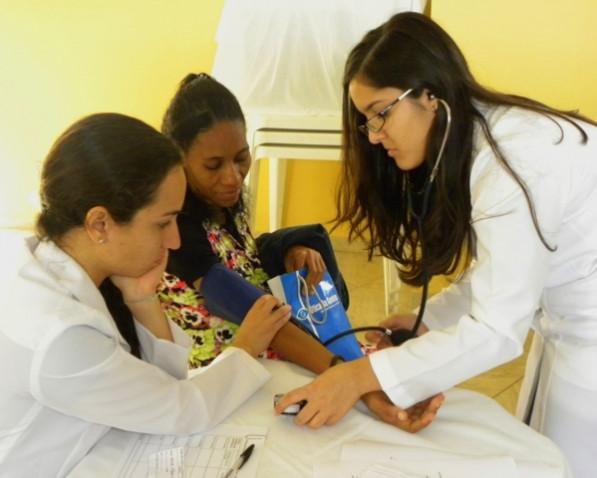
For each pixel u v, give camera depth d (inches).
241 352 41.3
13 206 116.6
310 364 43.3
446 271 43.8
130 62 108.3
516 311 35.6
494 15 85.2
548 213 36.4
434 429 36.4
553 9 83.9
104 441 35.8
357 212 49.3
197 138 48.4
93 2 104.1
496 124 37.5
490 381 85.1
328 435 35.9
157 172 32.6
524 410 50.8
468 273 47.3
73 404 32.3
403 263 49.7
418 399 37.5
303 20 76.0
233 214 54.9
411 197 45.3
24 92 112.1
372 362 37.8
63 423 33.7
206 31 103.9
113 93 111.1
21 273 32.6
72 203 32.2
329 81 78.9
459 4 85.2
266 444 35.0
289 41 77.3
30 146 115.1
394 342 47.4
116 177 31.6
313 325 48.3
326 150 83.1
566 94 88.9
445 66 36.5
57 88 111.6
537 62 87.4
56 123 114.0
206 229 51.3
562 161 36.8
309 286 49.7
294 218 118.3
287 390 40.5
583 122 40.2
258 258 58.6
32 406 32.5
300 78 79.3
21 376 31.1
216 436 35.9
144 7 103.6
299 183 114.7
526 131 36.8
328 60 77.7
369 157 45.9
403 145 39.0
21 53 109.3
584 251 41.1
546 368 46.6
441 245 42.6
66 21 106.2
